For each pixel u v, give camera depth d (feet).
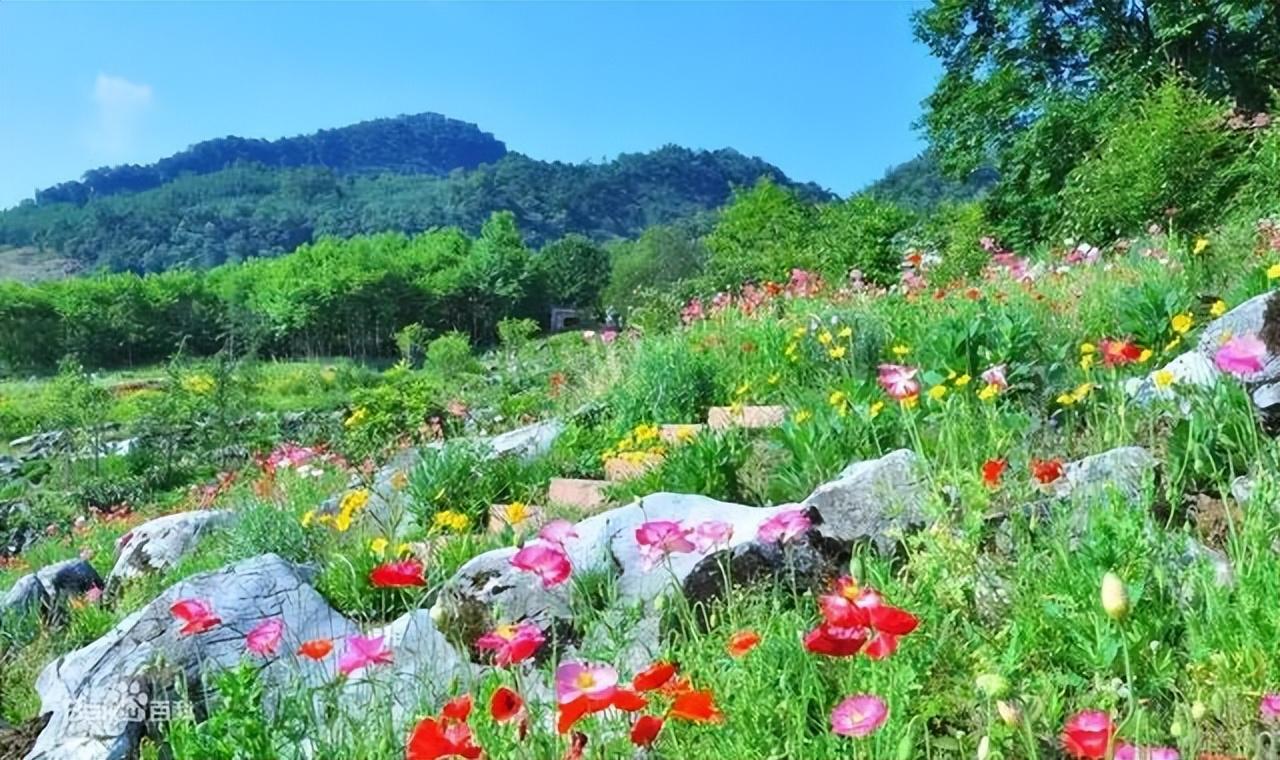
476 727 8.28
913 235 85.20
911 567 10.77
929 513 11.03
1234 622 8.57
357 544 18.11
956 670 8.86
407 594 15.49
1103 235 48.62
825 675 9.25
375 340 312.50
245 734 8.13
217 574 14.97
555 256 380.37
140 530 26.76
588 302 376.27
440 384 51.85
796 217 169.27
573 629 12.32
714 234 181.78
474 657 12.66
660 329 43.52
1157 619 8.67
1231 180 47.19
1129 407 14.83
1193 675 8.21
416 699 10.87
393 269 326.44
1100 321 21.04
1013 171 86.48
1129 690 6.72
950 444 12.76
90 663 15.60
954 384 16.40
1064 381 16.90
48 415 98.94
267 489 28.86
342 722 9.61
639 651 11.35
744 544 12.31
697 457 17.15
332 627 14.48
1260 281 19.35
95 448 74.74
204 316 299.38
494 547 16.42
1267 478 10.73
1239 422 12.40
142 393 82.84
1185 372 15.29
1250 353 11.08
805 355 24.20
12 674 19.33
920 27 94.32
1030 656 8.87
